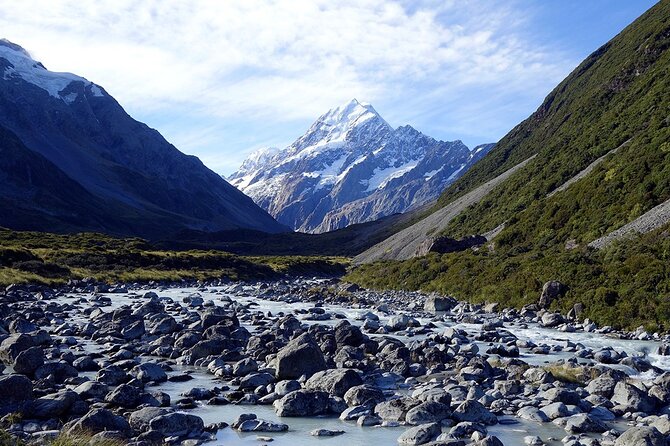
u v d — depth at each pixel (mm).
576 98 121312
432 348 25078
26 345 22188
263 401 18078
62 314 37906
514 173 102812
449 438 13961
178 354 25719
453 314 44344
